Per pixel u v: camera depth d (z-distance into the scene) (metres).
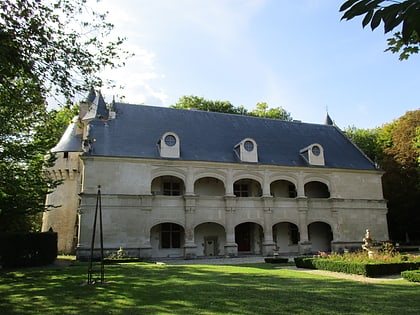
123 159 31.00
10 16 11.73
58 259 30.23
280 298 10.77
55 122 18.78
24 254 23.23
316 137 42.72
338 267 18.34
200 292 11.88
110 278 15.77
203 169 33.53
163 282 14.41
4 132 20.11
